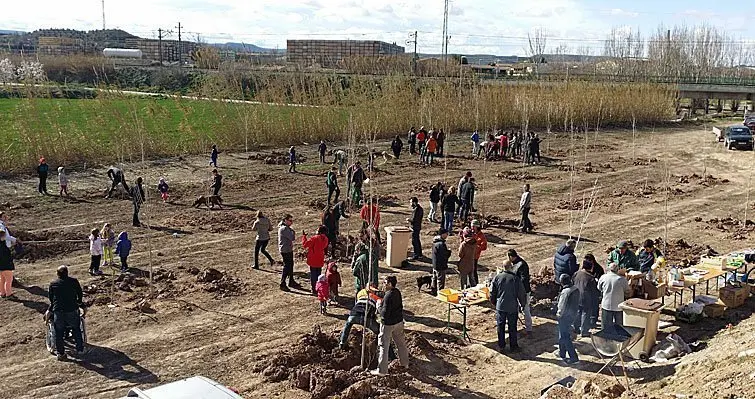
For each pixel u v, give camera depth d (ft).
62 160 105.70
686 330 44.50
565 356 40.22
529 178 109.91
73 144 107.65
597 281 44.37
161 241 66.80
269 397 34.94
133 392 25.23
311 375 36.32
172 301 49.49
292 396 35.06
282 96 143.64
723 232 75.72
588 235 73.56
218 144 128.67
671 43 317.63
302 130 137.80
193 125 138.00
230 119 132.57
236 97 144.25
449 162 123.54
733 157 138.62
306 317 46.85
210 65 235.81
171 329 44.21
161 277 54.75
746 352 34.91
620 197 96.12
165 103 174.19
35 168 102.22
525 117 152.46
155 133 125.08
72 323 39.60
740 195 99.60
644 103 203.41
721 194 100.32
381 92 156.35
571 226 77.41
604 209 87.61
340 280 50.57
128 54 350.23
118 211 79.61
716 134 168.25
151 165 110.01
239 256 62.03
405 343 38.40
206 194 90.12
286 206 84.79
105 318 45.80
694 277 48.24
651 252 49.55
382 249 63.77
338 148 128.47
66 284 39.45
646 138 170.60
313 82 148.05
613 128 188.24
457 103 162.91
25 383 36.40
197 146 123.03
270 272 57.36
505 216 82.58
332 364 38.78
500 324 41.22
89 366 38.63
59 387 35.96
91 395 35.14
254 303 49.55
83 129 116.78
